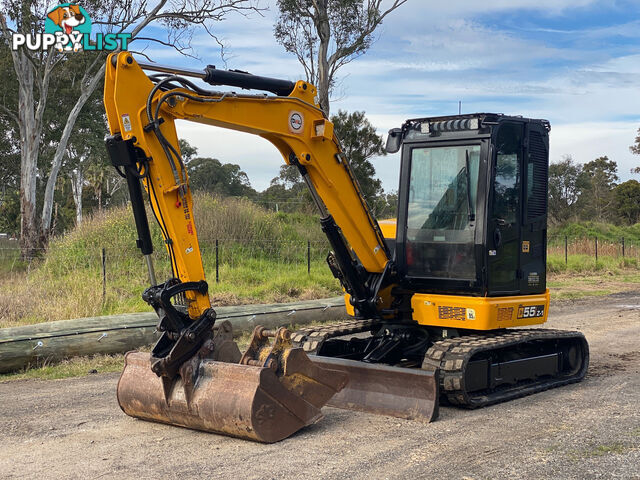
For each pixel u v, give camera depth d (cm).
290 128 647
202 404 558
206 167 5072
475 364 670
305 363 580
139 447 545
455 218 711
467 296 701
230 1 2284
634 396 720
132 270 1505
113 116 550
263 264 1727
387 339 748
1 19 2386
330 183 683
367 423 611
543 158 773
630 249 2911
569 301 1664
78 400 709
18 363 855
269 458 512
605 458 509
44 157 3073
